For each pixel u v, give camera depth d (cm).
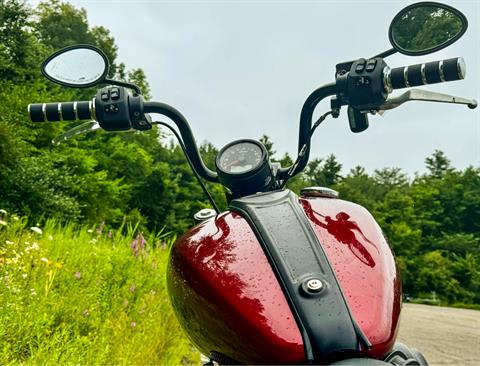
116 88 230
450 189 7406
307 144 233
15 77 3033
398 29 215
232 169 207
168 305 681
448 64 194
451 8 208
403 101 201
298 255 157
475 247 6619
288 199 179
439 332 1112
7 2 3139
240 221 176
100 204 2930
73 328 479
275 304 149
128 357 482
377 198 9212
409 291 5984
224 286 157
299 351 141
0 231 670
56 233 857
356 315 146
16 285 472
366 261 162
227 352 159
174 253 187
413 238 6178
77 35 5541
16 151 1950
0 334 368
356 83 201
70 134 235
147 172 4041
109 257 699
